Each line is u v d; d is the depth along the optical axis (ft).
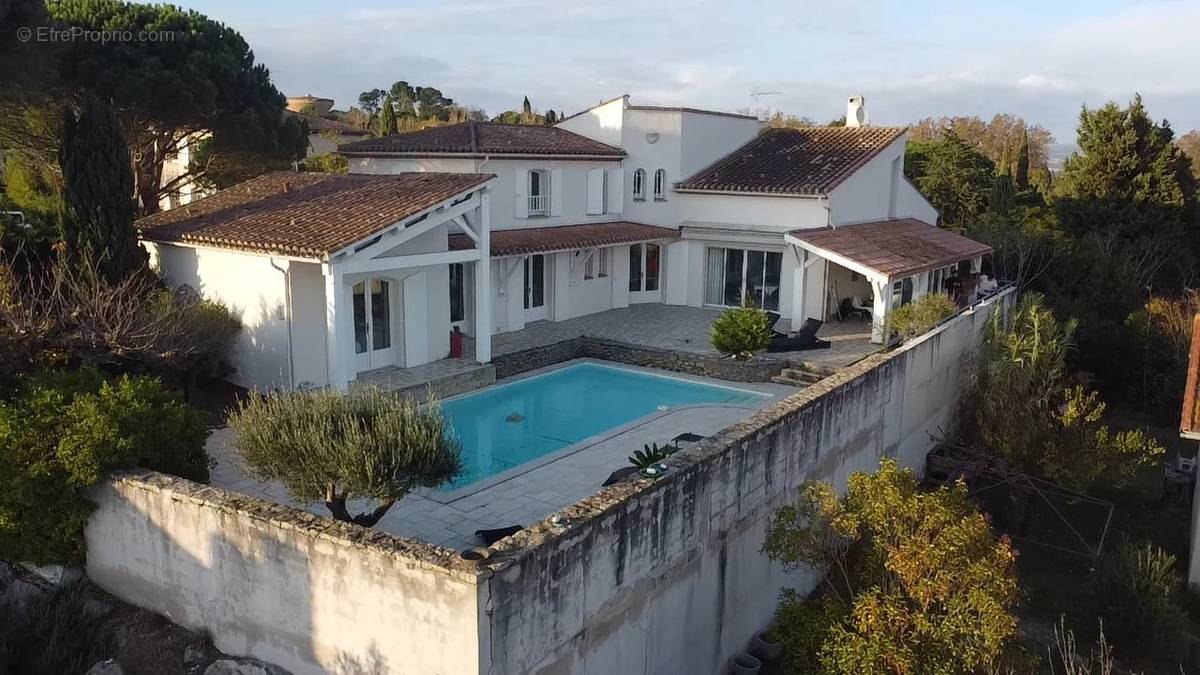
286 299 59.77
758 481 40.45
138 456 36.19
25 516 36.01
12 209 77.77
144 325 52.24
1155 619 42.73
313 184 73.67
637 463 44.78
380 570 27.04
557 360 79.51
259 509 30.60
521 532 27.86
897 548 30.58
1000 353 65.72
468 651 25.35
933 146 164.66
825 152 99.81
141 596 35.22
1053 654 43.19
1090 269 104.83
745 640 41.22
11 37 64.80
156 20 89.35
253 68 98.58
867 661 29.19
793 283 91.91
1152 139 124.06
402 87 319.88
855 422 51.52
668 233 97.40
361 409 37.63
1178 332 88.94
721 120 103.71
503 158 85.20
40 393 38.60
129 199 61.26
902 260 83.30
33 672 33.09
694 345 80.38
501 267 83.87
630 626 32.12
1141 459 58.54
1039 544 56.75
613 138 101.55
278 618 30.27
